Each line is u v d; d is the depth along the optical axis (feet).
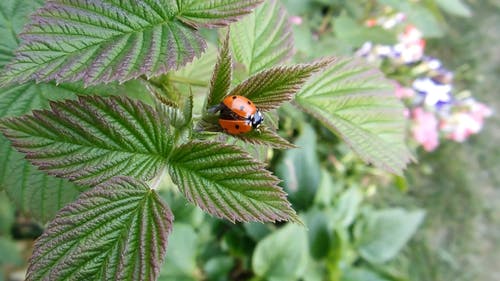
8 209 0.87
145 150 0.27
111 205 0.25
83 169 0.26
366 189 1.40
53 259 0.24
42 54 0.26
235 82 0.36
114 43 0.27
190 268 1.03
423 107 1.25
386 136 0.40
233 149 0.26
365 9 1.11
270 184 0.25
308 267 1.16
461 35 1.84
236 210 0.25
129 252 0.25
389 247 1.26
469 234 1.54
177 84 0.36
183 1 0.29
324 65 0.27
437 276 1.46
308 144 1.13
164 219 0.25
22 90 0.32
